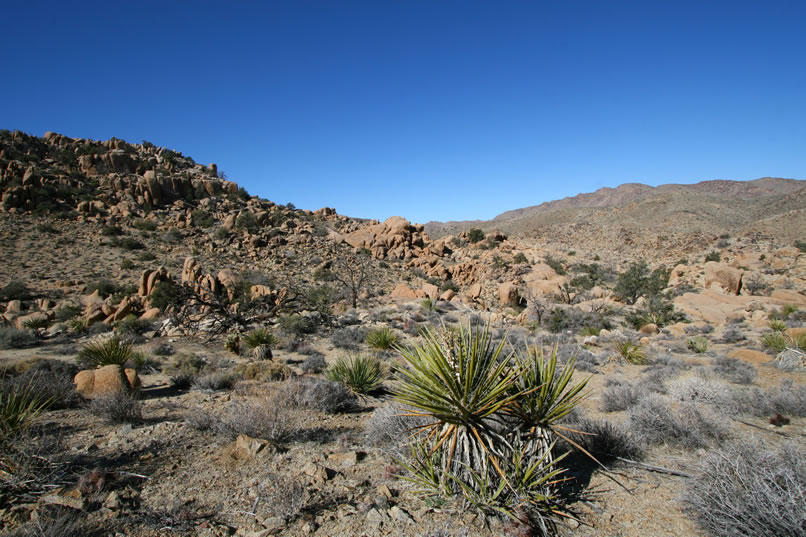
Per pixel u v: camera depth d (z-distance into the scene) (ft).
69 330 76.59
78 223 164.35
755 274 147.74
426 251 228.22
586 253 308.81
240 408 21.24
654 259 290.35
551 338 66.49
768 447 14.01
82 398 25.89
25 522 10.87
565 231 442.91
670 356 46.26
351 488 13.73
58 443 15.03
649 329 79.36
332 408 25.72
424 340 12.72
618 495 13.29
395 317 96.37
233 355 54.85
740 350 43.39
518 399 12.61
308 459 16.34
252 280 131.23
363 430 21.76
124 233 163.63
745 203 433.89
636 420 19.47
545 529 10.93
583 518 11.88
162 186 212.43
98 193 189.26
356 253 205.87
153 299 81.56
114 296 104.99
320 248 195.31
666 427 18.28
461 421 11.73
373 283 161.27
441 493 12.35
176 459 16.26
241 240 180.96
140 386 30.73
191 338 65.41
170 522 11.31
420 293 139.74
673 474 14.83
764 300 99.35
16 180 169.17
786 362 36.32
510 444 12.18
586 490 13.65
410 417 18.02
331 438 20.21
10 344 62.28
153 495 13.05
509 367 12.62
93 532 10.69
